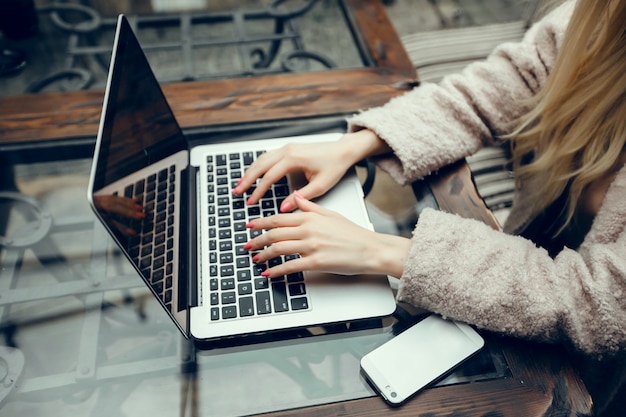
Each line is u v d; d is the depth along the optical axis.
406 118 0.73
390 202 0.72
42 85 0.92
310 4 1.10
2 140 0.75
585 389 0.54
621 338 0.56
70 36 1.02
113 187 0.49
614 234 0.62
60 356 0.60
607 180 0.71
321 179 0.68
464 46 1.21
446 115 0.74
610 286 0.56
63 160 0.77
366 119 0.73
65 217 0.74
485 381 0.54
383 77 0.85
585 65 0.67
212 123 0.77
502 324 0.57
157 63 1.02
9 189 0.76
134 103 0.59
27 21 0.99
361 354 0.57
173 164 0.67
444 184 0.72
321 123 0.79
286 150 0.71
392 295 0.60
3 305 0.65
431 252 0.59
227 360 0.57
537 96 0.74
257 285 0.60
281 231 0.62
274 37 1.04
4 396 0.56
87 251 0.70
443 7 1.52
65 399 0.56
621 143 0.67
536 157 0.82
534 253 0.61
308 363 0.57
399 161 0.73
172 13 1.12
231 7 1.13
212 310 0.59
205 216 0.68
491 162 1.03
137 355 0.59
